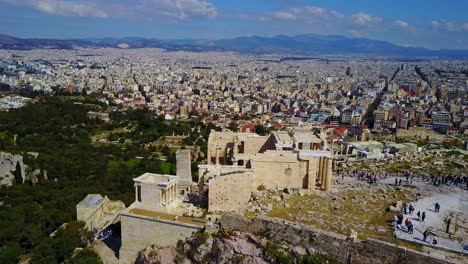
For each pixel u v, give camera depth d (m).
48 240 111.62
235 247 71.38
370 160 141.00
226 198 85.31
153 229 81.31
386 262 61.84
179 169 117.44
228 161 107.88
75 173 189.38
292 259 67.50
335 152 175.62
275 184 93.50
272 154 92.31
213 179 83.75
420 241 67.94
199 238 75.19
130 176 183.75
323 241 66.81
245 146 107.06
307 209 81.94
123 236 84.19
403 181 105.31
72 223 114.25
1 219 132.62
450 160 136.38
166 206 85.75
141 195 86.75
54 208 143.50
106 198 139.00
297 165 92.69
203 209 87.50
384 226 74.38
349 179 107.81
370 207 84.12
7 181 183.75
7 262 107.44
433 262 58.50
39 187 171.62
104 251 92.25
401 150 173.12
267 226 71.56
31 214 136.50
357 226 74.06
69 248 105.06
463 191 96.56
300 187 93.75
